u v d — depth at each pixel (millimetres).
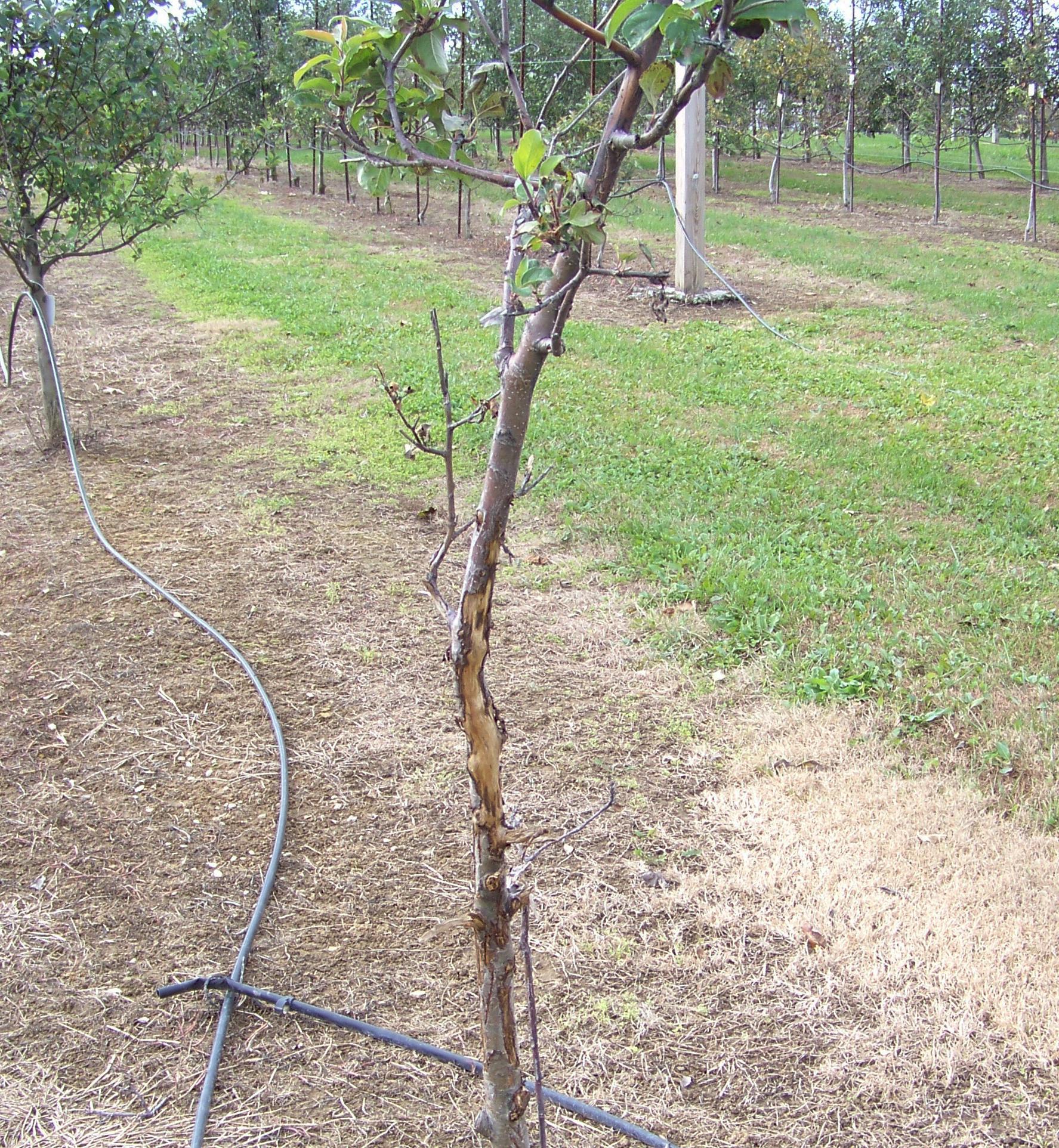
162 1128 2662
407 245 17000
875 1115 2701
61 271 14555
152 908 3404
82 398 8797
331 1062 2867
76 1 6543
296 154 29859
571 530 6199
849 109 21984
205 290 13047
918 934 3256
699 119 12250
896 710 4414
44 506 6602
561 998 3057
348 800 3938
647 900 3428
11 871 3549
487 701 1868
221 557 5902
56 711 4441
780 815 3826
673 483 6934
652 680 4711
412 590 5547
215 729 4344
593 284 13828
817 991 3072
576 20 1461
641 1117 2699
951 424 8195
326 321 11305
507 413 1721
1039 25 18812
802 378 9469
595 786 3990
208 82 9344
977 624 5105
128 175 8898
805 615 5160
